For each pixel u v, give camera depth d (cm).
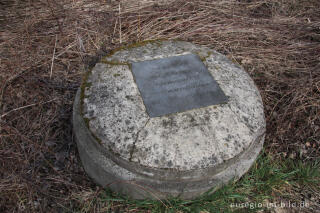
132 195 119
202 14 215
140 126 111
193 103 119
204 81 129
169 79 128
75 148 143
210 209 119
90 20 203
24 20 200
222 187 120
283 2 239
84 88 125
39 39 192
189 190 113
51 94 165
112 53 142
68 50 186
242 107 122
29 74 171
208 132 111
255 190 132
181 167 104
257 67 186
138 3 215
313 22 217
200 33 200
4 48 183
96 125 112
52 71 176
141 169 106
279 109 165
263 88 176
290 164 145
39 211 122
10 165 133
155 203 119
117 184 116
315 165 141
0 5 213
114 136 109
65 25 199
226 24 211
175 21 209
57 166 137
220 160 107
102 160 112
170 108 117
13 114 153
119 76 129
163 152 106
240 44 201
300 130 156
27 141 142
